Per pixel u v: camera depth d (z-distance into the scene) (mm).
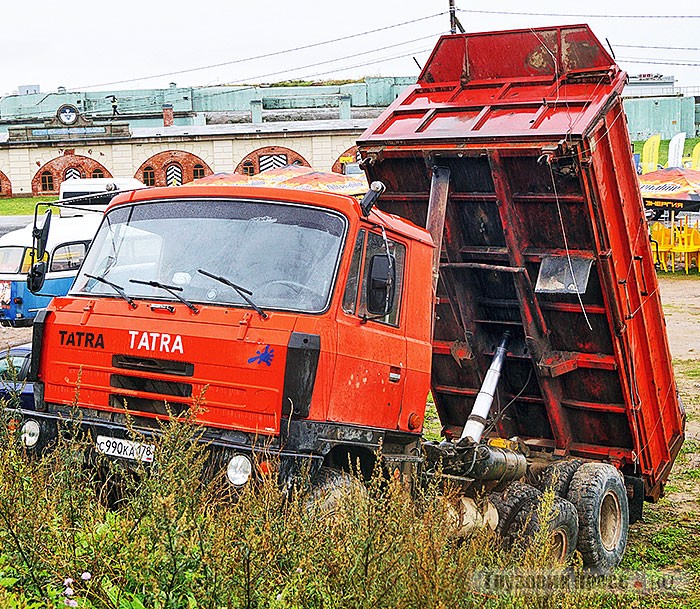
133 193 6895
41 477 5035
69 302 6559
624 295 8164
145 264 6500
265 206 6434
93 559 4570
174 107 71000
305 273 6109
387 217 6855
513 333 8766
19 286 20781
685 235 32312
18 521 4562
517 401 9102
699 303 26250
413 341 6914
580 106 7746
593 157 7500
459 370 9188
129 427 5371
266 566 4441
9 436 5172
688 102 79500
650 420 8953
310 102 68812
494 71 8594
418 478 6852
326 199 6309
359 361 6203
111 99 71500
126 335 6188
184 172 54188
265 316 5902
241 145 53969
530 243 8164
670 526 9320
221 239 6398
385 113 8672
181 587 4316
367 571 4453
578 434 8969
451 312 8805
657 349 9070
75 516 4957
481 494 7328
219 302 6090
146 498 4578
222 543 4484
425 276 7172
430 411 14297
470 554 5102
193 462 5309
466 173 8047
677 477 11086
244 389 5801
